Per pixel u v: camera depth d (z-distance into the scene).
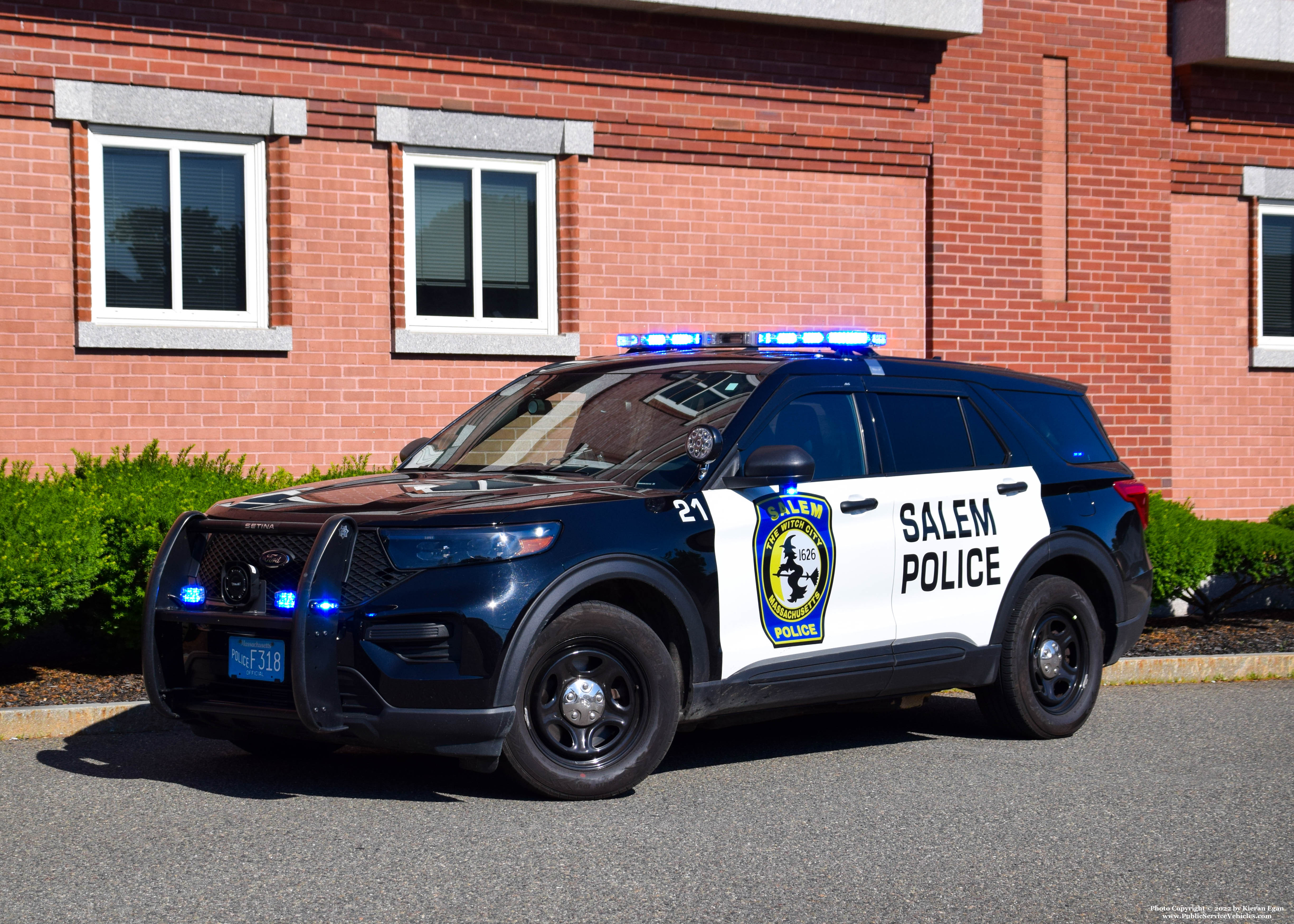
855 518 6.62
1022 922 4.43
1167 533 10.80
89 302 9.94
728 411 6.53
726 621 6.14
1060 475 7.59
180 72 10.14
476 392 11.06
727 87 11.73
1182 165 13.47
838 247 12.17
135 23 9.99
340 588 5.51
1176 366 13.62
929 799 6.01
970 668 7.04
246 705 5.72
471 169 11.13
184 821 5.46
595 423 6.80
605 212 11.45
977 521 7.09
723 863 5.00
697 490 6.20
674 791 6.11
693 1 11.16
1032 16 12.78
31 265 9.77
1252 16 13.05
